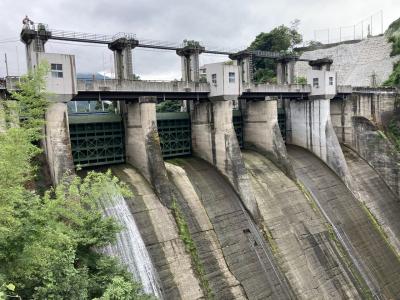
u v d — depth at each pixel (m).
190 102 41.59
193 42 39.69
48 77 26.97
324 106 48.84
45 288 15.29
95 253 21.56
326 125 49.12
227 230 33.84
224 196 36.62
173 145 40.81
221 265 31.02
